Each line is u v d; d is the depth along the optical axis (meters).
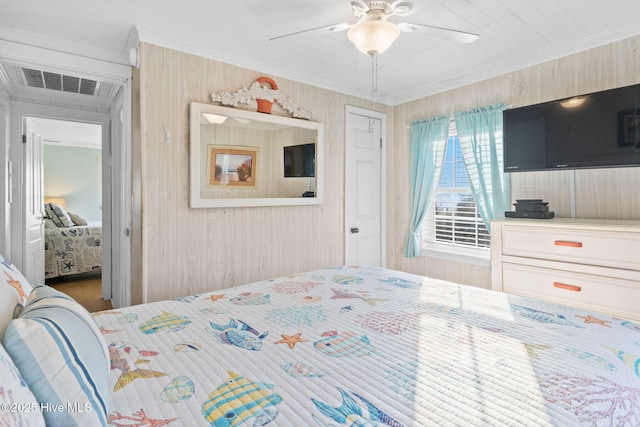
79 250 4.67
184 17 2.24
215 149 2.71
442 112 3.53
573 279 2.21
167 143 2.50
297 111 3.17
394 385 0.90
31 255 3.56
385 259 3.98
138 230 2.49
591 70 2.53
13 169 3.32
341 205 3.59
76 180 6.82
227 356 1.08
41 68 2.47
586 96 2.37
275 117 3.01
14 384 0.58
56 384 0.66
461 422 0.74
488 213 3.08
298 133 3.20
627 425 0.73
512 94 2.98
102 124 3.78
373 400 0.83
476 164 3.14
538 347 1.08
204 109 2.62
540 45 2.64
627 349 1.06
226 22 2.31
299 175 3.21
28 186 3.46
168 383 0.92
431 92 3.60
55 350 0.70
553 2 2.09
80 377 0.70
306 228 3.32
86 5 2.09
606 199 2.46
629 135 2.19
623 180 2.39
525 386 0.86
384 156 3.94
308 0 2.06
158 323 1.35
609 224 2.11
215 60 2.73
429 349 1.10
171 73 2.52
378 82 3.48
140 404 0.82
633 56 2.35
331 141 3.48
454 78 3.33
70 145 6.71
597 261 2.11
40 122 4.89
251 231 2.95
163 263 2.49
